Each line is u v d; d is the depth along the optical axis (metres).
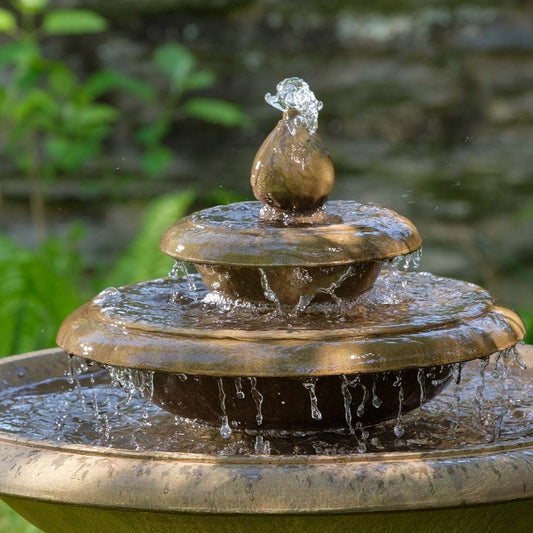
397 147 11.74
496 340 3.70
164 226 9.64
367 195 11.84
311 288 3.74
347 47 11.80
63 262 10.79
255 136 12.08
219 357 3.43
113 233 12.16
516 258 11.45
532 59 11.44
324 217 3.94
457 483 3.05
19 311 8.41
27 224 12.27
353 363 3.40
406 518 3.17
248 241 3.68
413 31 11.63
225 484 3.05
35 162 11.70
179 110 12.12
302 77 11.89
